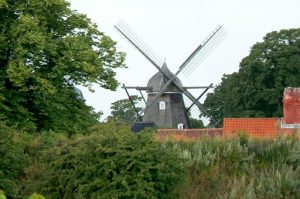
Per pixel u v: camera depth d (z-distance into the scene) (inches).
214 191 1113.4
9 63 1657.2
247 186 1111.0
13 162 1042.1
